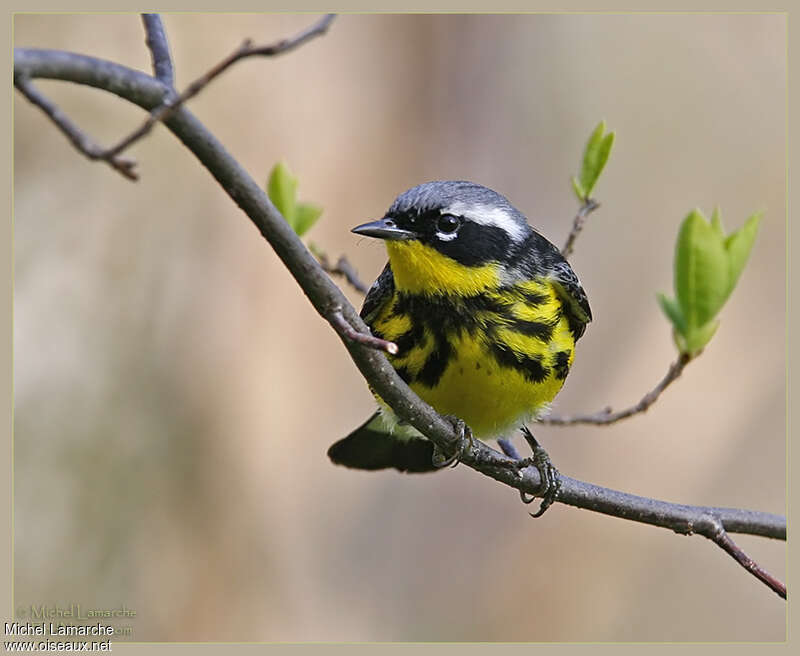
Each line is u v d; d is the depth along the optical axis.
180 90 14.53
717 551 14.84
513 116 15.38
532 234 8.67
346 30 15.29
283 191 8.96
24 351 13.90
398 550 14.89
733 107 15.52
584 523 14.88
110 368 14.16
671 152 15.49
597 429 15.05
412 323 8.06
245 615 14.22
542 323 8.23
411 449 9.92
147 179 14.59
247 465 14.64
